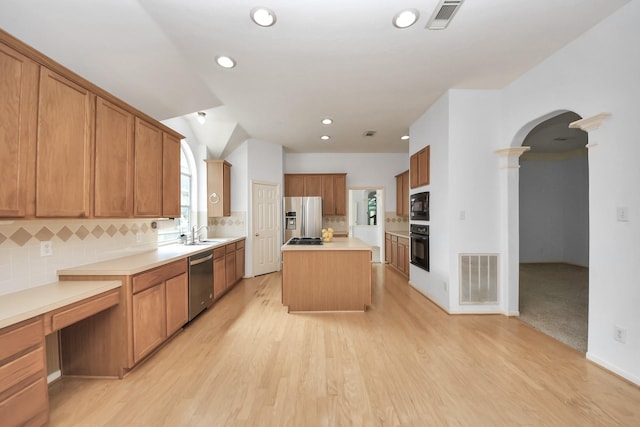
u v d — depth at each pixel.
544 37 2.24
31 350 1.40
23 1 1.65
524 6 1.88
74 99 1.77
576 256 6.13
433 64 2.63
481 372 2.04
